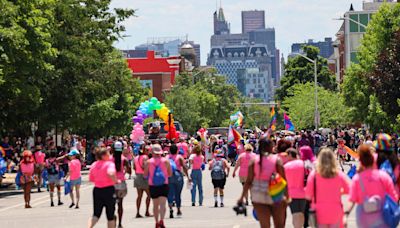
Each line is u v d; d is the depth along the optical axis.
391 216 27.27
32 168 65.25
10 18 80.44
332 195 29.70
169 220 50.88
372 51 120.62
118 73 124.12
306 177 37.19
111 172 38.09
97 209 38.62
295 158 36.66
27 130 114.38
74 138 130.12
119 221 46.22
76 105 109.75
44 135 117.19
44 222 52.53
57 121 111.56
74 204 63.88
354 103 139.25
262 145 32.09
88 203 67.75
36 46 86.19
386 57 106.62
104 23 117.06
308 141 99.69
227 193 74.50
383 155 34.06
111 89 124.19
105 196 38.47
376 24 117.94
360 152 28.00
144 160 52.53
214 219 50.97
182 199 68.81
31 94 89.50
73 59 105.56
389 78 105.31
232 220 50.12
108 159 38.66
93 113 117.56
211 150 124.12
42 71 90.62
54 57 97.69
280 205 32.16
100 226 48.72
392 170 33.78
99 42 115.81
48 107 107.75
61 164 75.38
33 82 94.25
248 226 46.41
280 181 31.88
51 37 98.19
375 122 122.19
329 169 29.58
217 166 60.19
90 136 151.38
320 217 29.75
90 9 116.06
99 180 38.47
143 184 52.62
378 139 34.22
